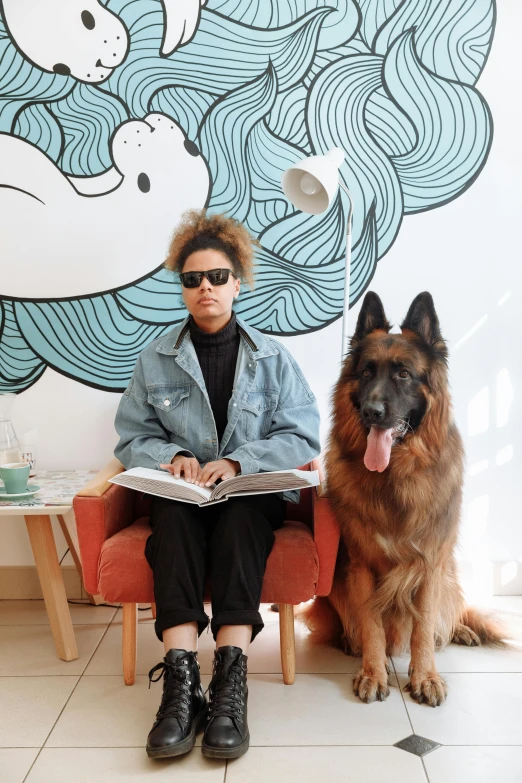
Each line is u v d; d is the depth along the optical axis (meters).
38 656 2.23
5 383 2.63
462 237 2.57
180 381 2.19
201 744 1.68
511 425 2.63
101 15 2.49
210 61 2.52
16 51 2.51
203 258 2.12
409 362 1.94
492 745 1.71
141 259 2.59
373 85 2.53
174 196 2.57
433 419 1.96
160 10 2.49
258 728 1.80
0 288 2.60
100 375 2.63
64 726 1.82
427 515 1.95
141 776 1.60
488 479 2.65
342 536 2.08
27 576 2.69
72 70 2.52
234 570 1.82
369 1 2.49
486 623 2.30
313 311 2.61
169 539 1.84
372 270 2.59
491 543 2.67
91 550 1.97
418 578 1.99
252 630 1.86
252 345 2.22
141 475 1.93
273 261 2.59
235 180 2.57
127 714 1.88
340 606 2.18
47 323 2.61
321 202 2.27
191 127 2.54
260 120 2.54
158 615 1.82
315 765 1.63
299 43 2.51
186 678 1.72
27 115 2.53
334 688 2.02
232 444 2.18
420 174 2.55
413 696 1.95
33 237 2.58
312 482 1.91
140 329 2.62
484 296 2.59
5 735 1.77
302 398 2.24
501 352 2.61
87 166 2.55
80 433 2.65
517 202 2.56
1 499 2.17
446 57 2.51
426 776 1.58
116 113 2.53
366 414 1.87
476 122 2.53
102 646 2.31
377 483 1.96
